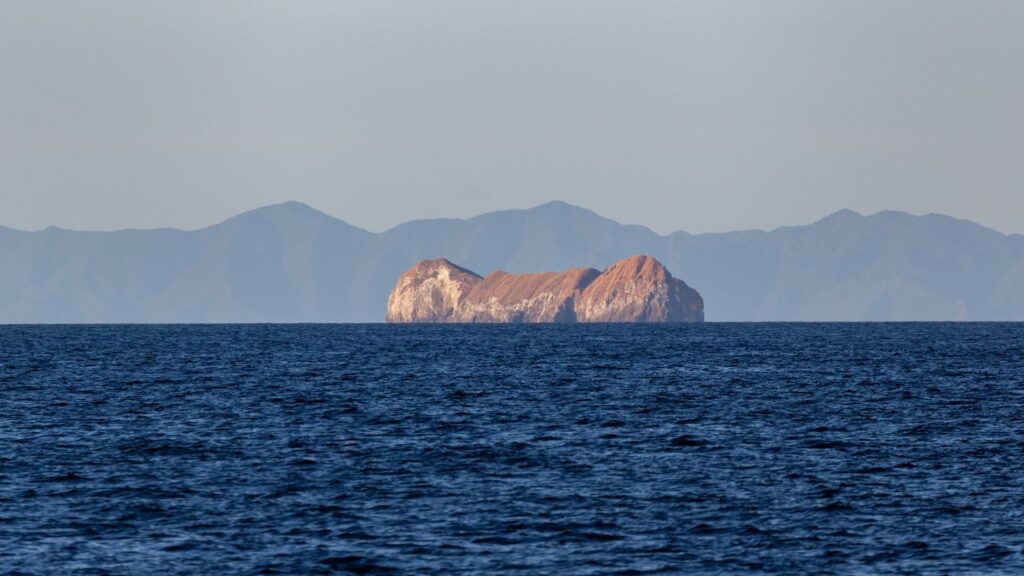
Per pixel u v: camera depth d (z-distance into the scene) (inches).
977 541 5871.1
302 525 6181.1
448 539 5910.4
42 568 5359.3
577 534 6018.7
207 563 5467.5
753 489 7165.4
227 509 6560.0
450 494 6993.1
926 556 5610.2
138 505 6648.6
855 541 5885.8
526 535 5994.1
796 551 5708.7
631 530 6102.4
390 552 5659.5
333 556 5585.6
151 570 5349.4
